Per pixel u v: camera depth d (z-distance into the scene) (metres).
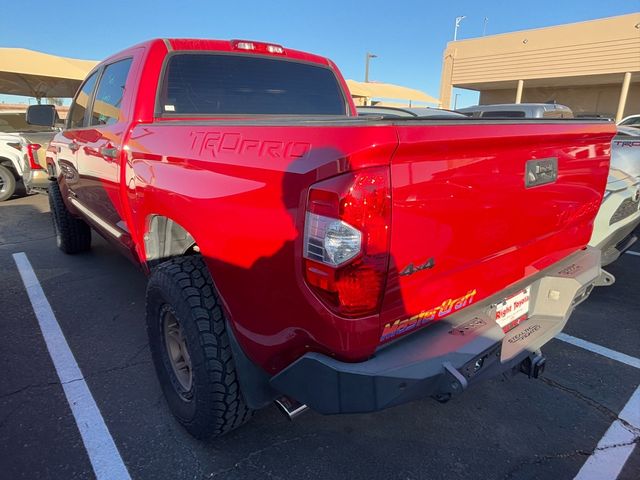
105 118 3.52
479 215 1.89
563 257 2.65
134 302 4.21
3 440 2.46
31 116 4.73
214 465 2.32
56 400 2.80
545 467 2.35
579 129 2.28
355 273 1.53
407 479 2.26
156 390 2.91
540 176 2.16
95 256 5.57
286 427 2.61
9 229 7.00
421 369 1.70
